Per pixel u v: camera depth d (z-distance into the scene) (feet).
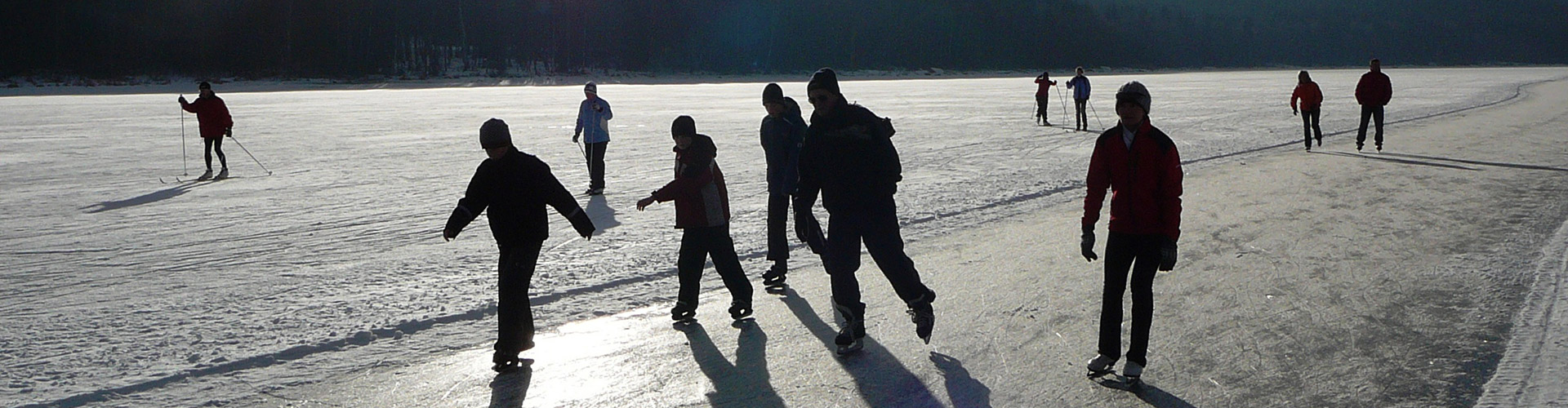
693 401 15.75
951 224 31.81
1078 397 15.64
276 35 329.31
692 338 19.33
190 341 19.21
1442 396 15.11
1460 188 38.37
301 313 21.27
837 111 17.76
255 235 31.71
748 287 20.74
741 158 55.77
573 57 376.07
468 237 30.86
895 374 16.90
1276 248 26.61
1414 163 47.42
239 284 24.40
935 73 435.53
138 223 34.58
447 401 15.89
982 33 483.51
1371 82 52.70
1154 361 17.24
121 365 17.70
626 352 18.43
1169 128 76.07
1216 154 52.90
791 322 20.38
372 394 16.21
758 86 245.24
